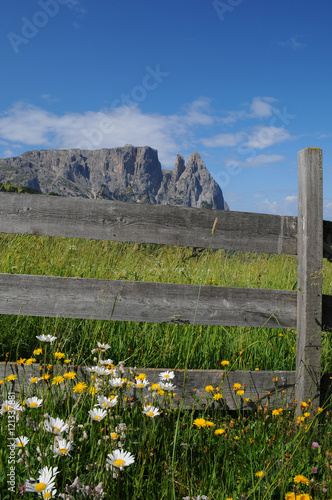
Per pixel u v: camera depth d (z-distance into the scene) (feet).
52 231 8.52
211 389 7.80
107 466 4.57
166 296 8.74
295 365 9.78
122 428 5.41
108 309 8.62
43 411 5.68
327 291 13.92
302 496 4.54
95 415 5.35
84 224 8.58
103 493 4.37
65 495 4.20
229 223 8.93
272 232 9.06
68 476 5.06
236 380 8.71
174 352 9.95
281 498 4.96
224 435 6.37
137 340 10.07
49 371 7.04
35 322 10.19
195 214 8.84
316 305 8.72
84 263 13.52
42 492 4.08
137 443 5.95
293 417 8.00
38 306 8.54
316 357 8.69
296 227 9.14
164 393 6.67
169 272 13.88
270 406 8.61
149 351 9.89
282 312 9.02
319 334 8.70
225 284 13.67
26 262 12.80
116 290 8.64
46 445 5.28
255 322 8.96
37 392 6.62
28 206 8.48
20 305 8.52
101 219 8.61
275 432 7.09
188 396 8.49
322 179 8.89
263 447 6.46
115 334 10.43
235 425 7.60
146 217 8.71
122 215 8.66
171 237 8.77
